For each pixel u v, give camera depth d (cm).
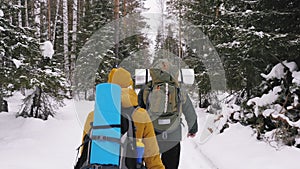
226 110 909
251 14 760
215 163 632
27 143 811
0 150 740
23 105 1366
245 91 962
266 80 823
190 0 1520
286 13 727
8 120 1115
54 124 1075
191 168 611
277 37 682
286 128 693
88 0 2050
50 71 1046
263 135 752
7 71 871
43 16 2831
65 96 1210
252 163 606
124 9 1725
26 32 974
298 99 716
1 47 848
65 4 2155
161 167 255
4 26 884
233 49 812
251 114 859
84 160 254
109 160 235
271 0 769
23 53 923
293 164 579
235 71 880
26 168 599
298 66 748
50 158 677
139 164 247
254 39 695
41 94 1240
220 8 972
